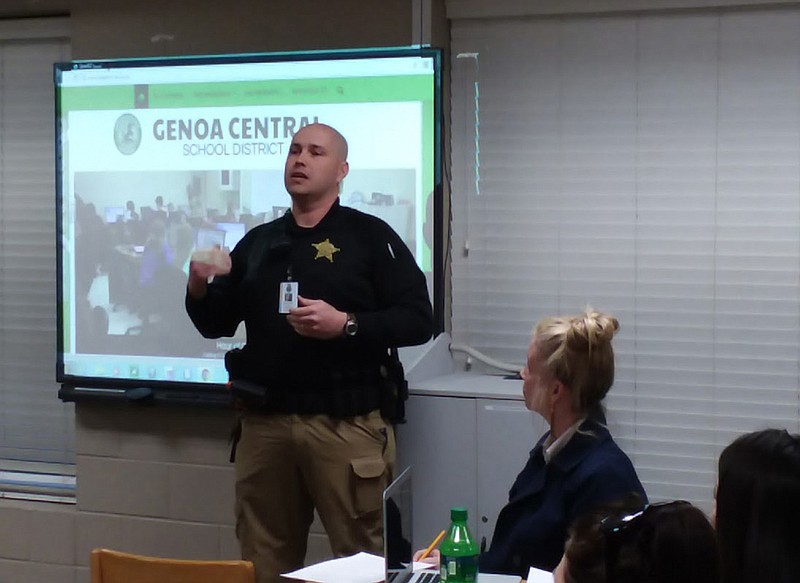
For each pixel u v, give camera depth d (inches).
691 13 141.1
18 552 162.4
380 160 143.1
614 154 144.9
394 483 83.5
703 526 55.2
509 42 148.3
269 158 147.7
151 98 152.6
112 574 87.5
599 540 60.6
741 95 139.7
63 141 156.7
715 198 141.2
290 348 118.7
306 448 119.4
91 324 155.7
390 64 142.0
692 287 142.3
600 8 142.9
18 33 167.2
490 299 150.9
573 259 147.1
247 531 125.3
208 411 150.9
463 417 132.1
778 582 46.8
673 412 143.6
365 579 85.0
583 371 85.8
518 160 148.9
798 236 138.1
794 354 138.6
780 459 48.4
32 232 170.2
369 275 120.7
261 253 122.8
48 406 170.6
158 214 152.7
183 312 151.3
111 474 156.3
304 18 146.4
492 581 82.4
